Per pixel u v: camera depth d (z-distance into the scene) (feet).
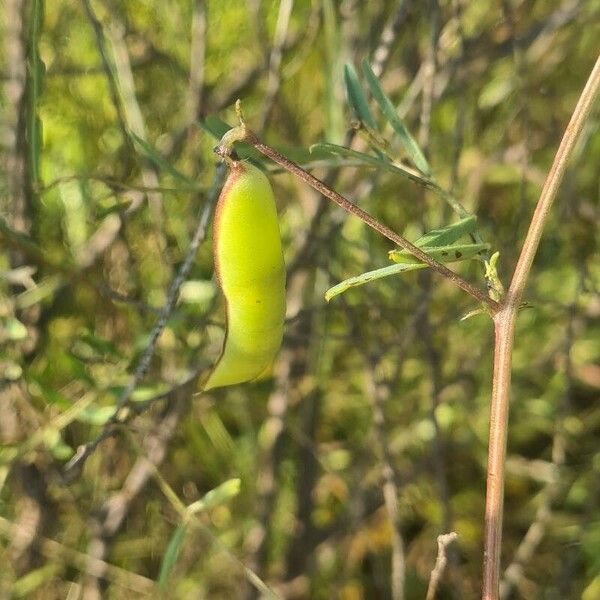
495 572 0.72
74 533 1.40
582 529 1.40
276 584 1.49
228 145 0.71
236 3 1.42
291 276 1.27
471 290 0.71
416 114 1.31
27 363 1.19
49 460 1.21
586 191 1.69
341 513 1.59
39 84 0.91
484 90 1.55
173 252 1.32
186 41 1.39
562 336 1.50
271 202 0.74
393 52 1.27
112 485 1.35
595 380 1.57
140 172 1.30
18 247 0.99
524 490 1.63
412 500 1.56
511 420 1.62
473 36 1.36
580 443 1.64
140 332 1.18
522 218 1.30
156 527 1.43
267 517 1.42
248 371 0.79
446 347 1.44
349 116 1.14
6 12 1.16
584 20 1.42
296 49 1.43
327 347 1.48
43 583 1.41
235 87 1.42
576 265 1.32
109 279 1.29
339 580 1.45
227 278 0.75
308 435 1.48
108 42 1.22
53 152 1.31
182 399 1.23
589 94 0.69
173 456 1.46
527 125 1.24
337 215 1.25
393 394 1.46
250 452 1.50
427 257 0.70
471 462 1.60
